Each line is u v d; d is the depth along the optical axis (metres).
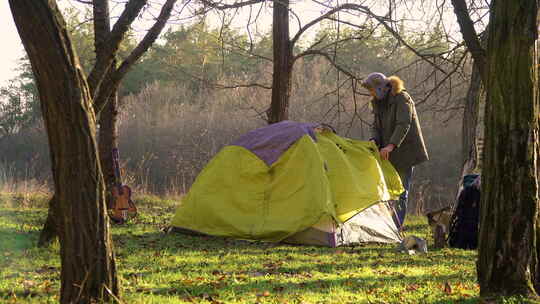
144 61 33.31
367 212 8.28
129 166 28.80
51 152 3.70
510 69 4.35
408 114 8.63
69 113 3.60
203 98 30.77
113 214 9.33
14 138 20.62
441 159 28.41
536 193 4.45
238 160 8.34
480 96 10.55
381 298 4.78
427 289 5.20
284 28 11.21
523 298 4.36
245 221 8.05
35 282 4.92
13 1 3.41
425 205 24.83
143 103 31.78
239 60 28.84
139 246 7.24
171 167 26.80
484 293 4.55
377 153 8.61
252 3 8.37
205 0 7.50
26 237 6.51
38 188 12.31
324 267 6.21
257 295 4.76
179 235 8.27
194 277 5.46
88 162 3.71
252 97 24.17
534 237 4.47
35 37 3.46
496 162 4.45
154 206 11.84
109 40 5.76
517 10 4.31
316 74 26.48
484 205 4.56
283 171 8.09
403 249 7.43
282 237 7.77
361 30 10.85
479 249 4.62
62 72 3.55
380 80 8.80
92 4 8.59
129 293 4.56
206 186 8.40
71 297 3.72
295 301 4.58
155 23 6.41
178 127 29.47
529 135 4.39
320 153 8.05
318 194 7.71
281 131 8.37
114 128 9.63
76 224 3.70
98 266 3.76
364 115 24.75
